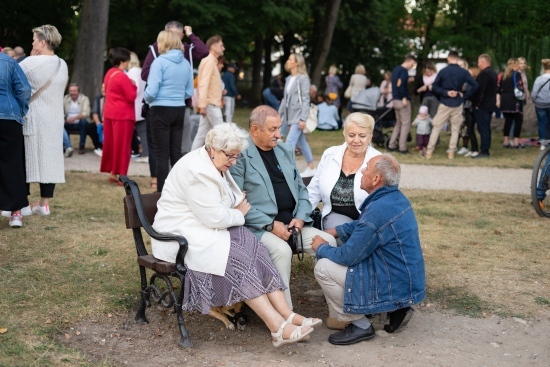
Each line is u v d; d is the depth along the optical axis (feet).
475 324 15.80
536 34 70.90
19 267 18.33
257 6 89.51
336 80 74.49
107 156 30.99
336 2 95.30
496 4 75.77
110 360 13.30
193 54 30.53
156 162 27.91
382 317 15.52
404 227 14.06
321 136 54.54
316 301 17.17
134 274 18.29
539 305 16.93
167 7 88.58
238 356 13.75
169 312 15.92
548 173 26.13
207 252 13.76
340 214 16.47
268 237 15.12
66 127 41.32
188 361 13.46
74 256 19.63
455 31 84.17
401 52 110.32
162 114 27.07
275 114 15.66
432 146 42.70
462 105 41.78
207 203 13.87
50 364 12.84
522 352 14.35
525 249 21.63
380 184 14.32
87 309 15.67
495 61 76.69
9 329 14.29
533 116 54.29
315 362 13.55
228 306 15.39
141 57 95.09
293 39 117.70
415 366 13.50
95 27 57.77
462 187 32.86
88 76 58.29
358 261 14.10
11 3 65.16
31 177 23.36
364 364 13.52
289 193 16.15
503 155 44.34
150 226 14.47
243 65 143.23
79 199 27.32
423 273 14.39
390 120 46.01
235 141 13.85
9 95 20.93
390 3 91.81
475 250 21.44
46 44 23.04
